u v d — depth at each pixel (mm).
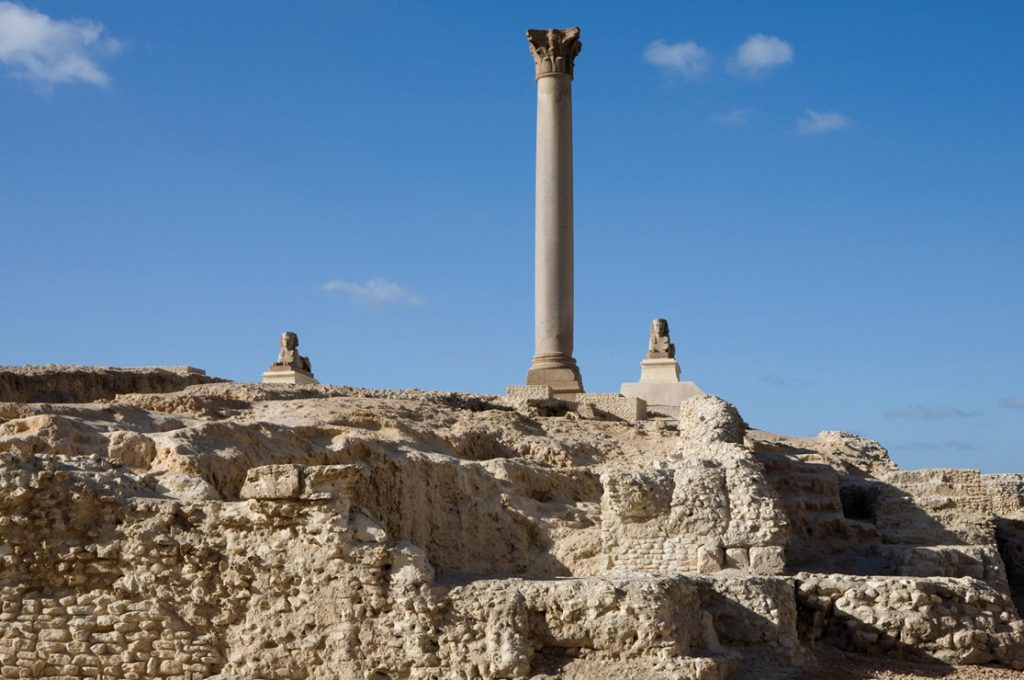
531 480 28578
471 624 19172
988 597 25156
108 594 18875
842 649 24375
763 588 23016
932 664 24219
